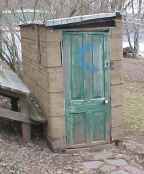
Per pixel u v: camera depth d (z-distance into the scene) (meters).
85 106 4.32
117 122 4.52
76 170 3.76
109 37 4.26
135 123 5.74
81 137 4.39
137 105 6.98
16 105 5.22
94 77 4.30
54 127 4.23
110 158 4.14
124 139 4.84
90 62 4.24
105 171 3.77
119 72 4.39
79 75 4.22
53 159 4.03
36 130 4.85
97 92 4.34
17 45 7.51
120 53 4.35
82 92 4.28
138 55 15.83
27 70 5.49
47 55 4.04
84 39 4.16
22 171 3.46
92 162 4.01
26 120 4.39
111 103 4.44
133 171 3.79
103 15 4.12
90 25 4.15
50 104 4.17
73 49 4.14
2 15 7.04
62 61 4.11
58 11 7.05
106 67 4.32
